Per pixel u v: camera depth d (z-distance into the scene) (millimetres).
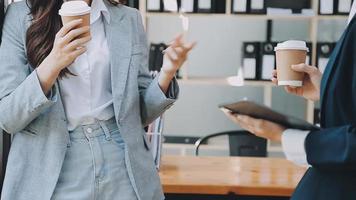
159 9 3777
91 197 1435
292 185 2053
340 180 1164
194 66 4383
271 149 3848
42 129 1421
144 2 3775
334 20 4270
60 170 1415
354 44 1140
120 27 1536
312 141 1147
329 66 1193
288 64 1473
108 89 1494
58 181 1426
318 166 1150
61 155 1418
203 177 2182
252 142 3045
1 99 1405
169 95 1546
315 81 1452
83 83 1450
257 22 4324
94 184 1436
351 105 1149
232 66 4367
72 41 1341
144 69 1612
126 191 1472
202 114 4387
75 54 1345
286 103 4336
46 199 1404
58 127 1421
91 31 1503
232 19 4316
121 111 1467
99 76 1473
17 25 1462
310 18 3834
